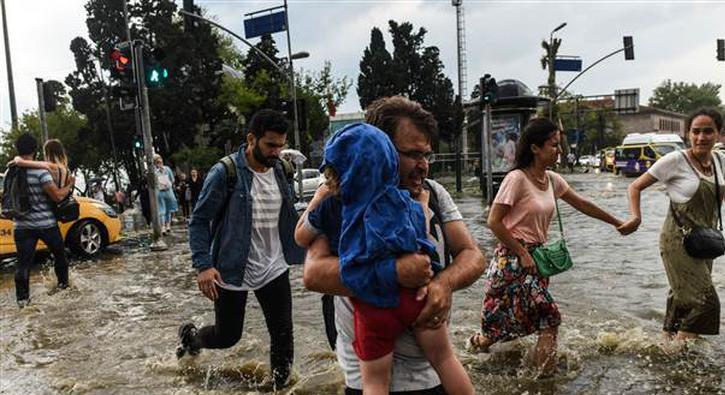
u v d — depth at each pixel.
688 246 4.70
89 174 47.50
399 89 57.19
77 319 6.85
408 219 2.14
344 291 2.23
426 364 2.33
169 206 16.41
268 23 24.44
